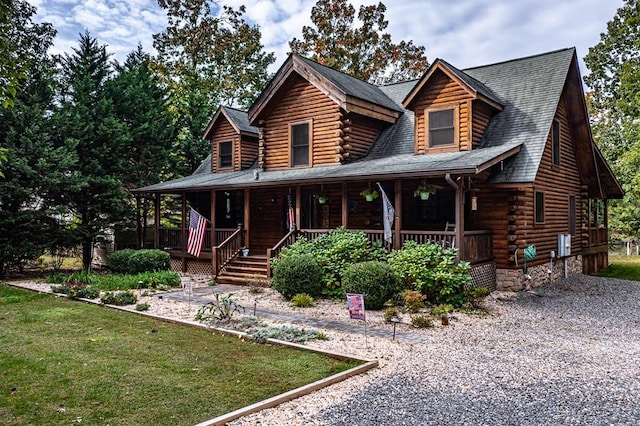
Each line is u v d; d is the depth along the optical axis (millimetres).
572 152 17344
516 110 14430
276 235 18000
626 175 27391
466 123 13523
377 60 33594
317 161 16281
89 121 18203
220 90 33031
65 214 17688
